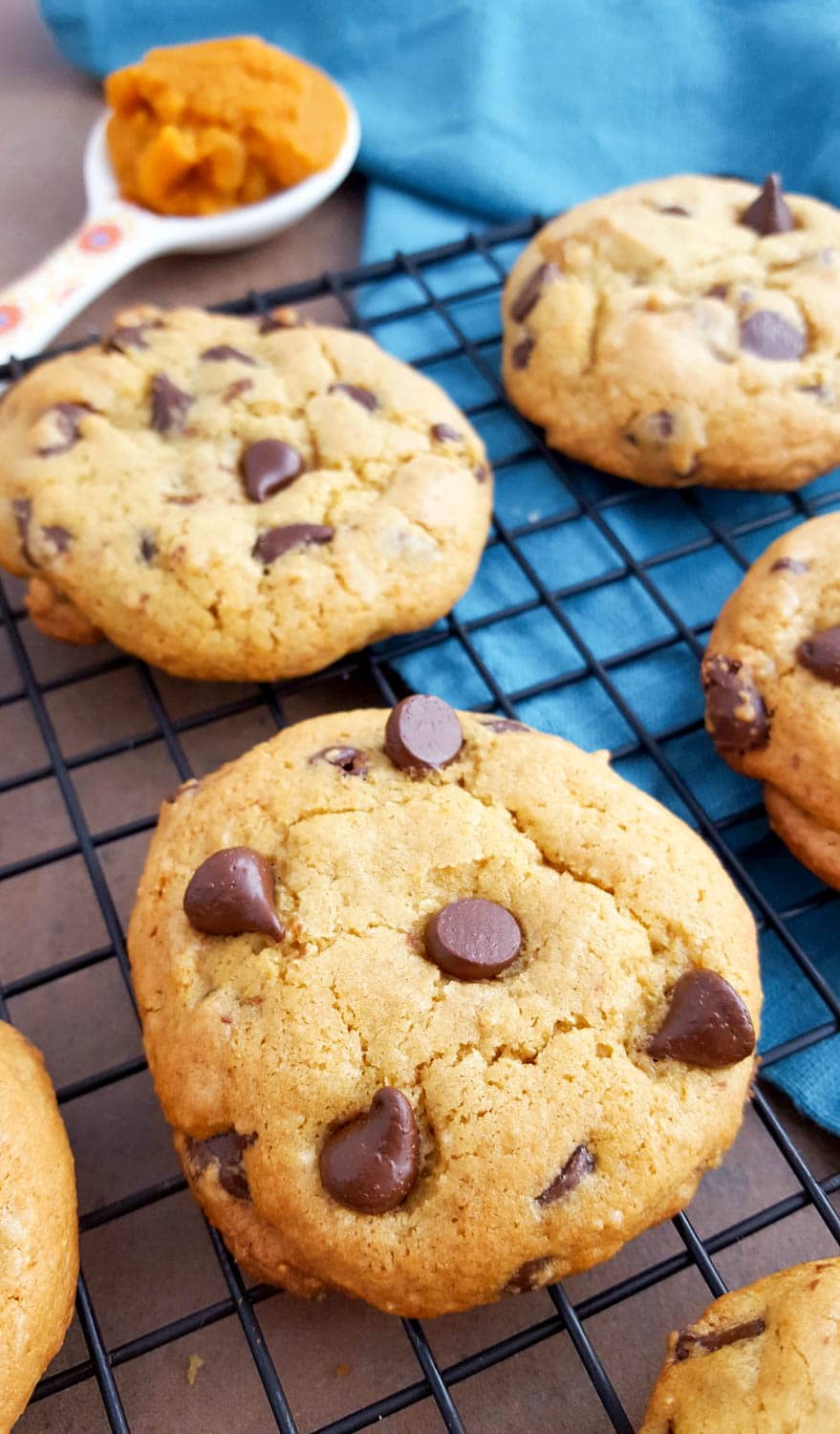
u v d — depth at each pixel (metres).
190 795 0.29
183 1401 0.28
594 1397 0.28
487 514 0.33
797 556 0.31
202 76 0.39
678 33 0.40
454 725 0.29
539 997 0.27
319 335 0.34
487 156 0.40
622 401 0.34
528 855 0.28
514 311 0.35
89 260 0.38
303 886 0.28
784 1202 0.27
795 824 0.30
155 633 0.31
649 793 0.32
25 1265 0.26
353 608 0.31
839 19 0.40
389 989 0.27
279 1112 0.26
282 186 0.39
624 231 0.35
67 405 0.33
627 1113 0.26
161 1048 0.27
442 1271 0.26
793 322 0.34
